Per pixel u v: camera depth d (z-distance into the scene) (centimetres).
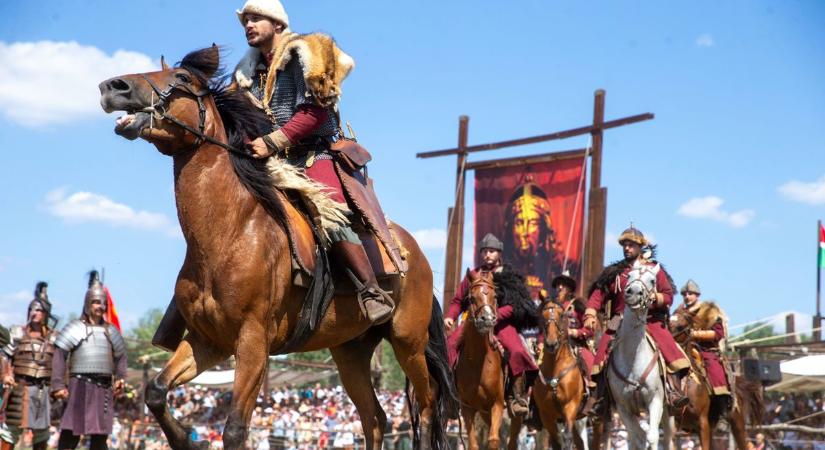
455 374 2936
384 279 1662
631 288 2566
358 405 1811
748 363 3950
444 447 1886
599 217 5928
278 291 1412
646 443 2739
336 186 1578
